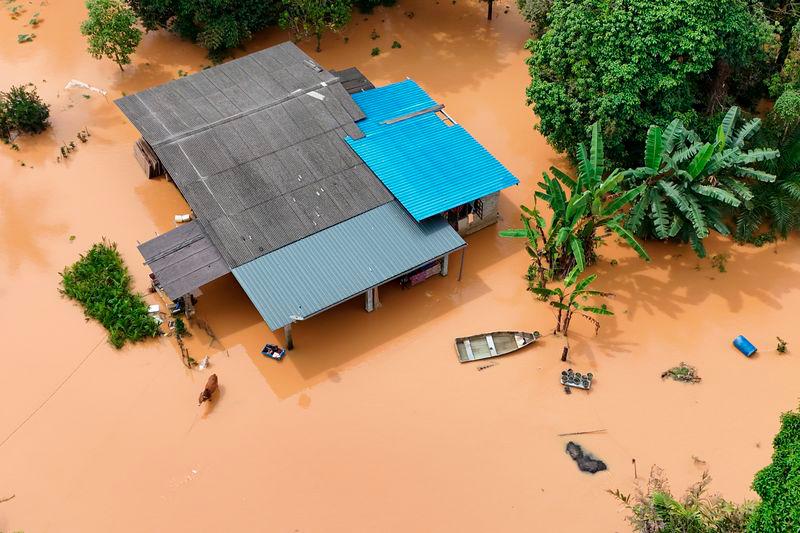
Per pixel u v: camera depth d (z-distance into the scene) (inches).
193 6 1414.9
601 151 1019.9
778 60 1300.4
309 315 944.9
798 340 1018.7
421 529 847.7
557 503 868.0
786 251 1129.4
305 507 865.5
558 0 1162.6
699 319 1046.4
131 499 872.9
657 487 781.9
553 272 1085.8
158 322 1037.2
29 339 1026.7
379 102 1232.8
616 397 965.2
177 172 1083.9
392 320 1048.2
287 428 935.7
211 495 876.0
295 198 1066.7
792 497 658.8
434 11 1617.9
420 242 1031.6
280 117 1163.3
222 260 1008.9
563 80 1143.0
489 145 1307.8
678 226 1035.3
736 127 1154.0
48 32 1558.8
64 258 1125.7
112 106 1387.8
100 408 954.7
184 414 949.8
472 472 895.7
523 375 987.9
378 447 917.2
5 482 885.8
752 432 926.4
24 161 1277.1
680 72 1078.4
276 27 1557.6
